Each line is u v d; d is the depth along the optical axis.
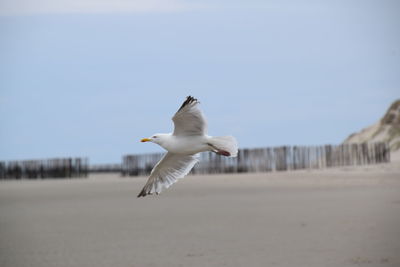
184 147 12.55
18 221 23.12
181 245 17.03
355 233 17.77
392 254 15.04
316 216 21.20
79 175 66.75
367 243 16.36
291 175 43.22
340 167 50.53
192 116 12.28
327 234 17.81
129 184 44.78
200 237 18.14
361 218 20.31
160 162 13.66
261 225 19.86
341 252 15.44
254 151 53.34
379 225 18.88
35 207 28.33
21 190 42.03
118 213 24.55
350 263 14.34
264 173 49.31
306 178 39.53
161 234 18.88
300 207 23.86
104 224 21.45
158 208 25.78
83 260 15.59
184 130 12.58
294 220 20.58
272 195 29.41
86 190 39.12
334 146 53.06
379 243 16.31
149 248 16.77
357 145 52.88
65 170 67.25
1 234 19.91
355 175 39.22
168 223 21.11
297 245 16.48
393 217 20.30
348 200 25.41
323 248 15.96
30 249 17.25
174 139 12.59
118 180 53.50
